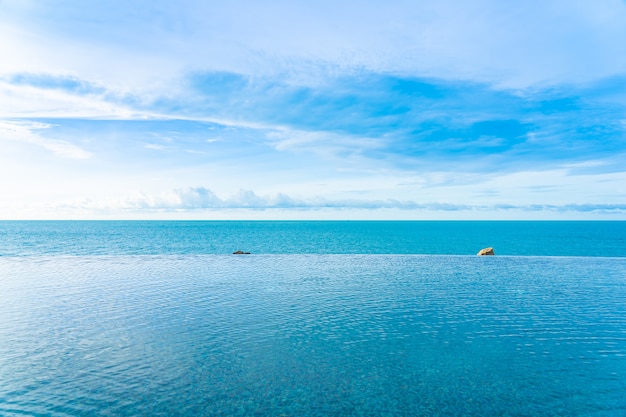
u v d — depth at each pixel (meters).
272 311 16.83
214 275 25.75
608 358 11.83
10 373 10.60
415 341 13.24
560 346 12.82
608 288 22.00
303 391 9.75
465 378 10.53
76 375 10.48
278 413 8.74
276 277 25.22
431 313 16.61
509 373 10.82
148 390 9.70
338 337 13.59
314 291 20.84
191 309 17.02
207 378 10.38
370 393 9.69
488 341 13.26
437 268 29.02
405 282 23.66
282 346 12.71
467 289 21.55
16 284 22.59
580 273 27.05
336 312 16.69
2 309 17.00
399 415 8.72
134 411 8.73
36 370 10.77
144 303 18.09
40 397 9.30
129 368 10.97
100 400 9.19
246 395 9.52
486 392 9.76
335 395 9.59
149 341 13.06
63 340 13.09
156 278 24.61
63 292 20.27
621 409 8.96
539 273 26.98
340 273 26.78
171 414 8.62
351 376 10.59
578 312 16.83
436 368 11.12
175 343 12.88
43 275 25.41
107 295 19.67
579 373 10.82
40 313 16.30
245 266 30.02
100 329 14.25
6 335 13.59
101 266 29.52
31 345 12.62
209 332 13.99
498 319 15.75
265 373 10.73
